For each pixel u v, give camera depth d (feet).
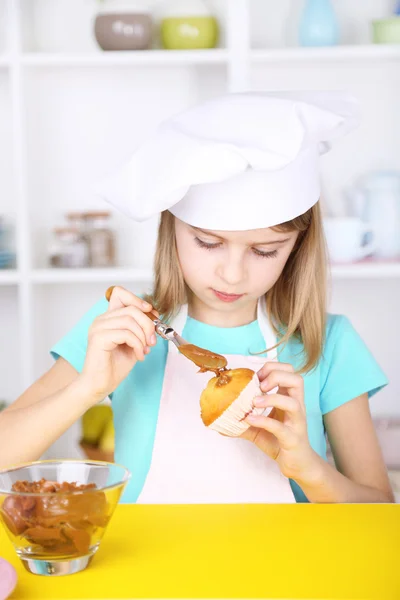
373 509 3.55
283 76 8.59
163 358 5.05
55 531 2.77
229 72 7.88
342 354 5.10
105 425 8.00
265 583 2.76
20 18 7.95
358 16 8.61
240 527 3.31
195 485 4.70
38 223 8.70
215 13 8.57
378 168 8.65
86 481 3.04
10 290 8.93
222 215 4.15
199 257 4.33
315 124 4.14
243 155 3.87
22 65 7.95
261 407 3.69
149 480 4.74
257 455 4.70
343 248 7.95
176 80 8.68
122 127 8.74
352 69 8.59
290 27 8.56
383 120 8.63
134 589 2.71
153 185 4.05
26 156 8.04
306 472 3.96
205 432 4.78
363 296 8.85
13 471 3.02
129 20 7.94
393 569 2.88
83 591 2.69
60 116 8.73
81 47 8.66
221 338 5.05
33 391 4.98
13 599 2.63
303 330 4.99
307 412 4.98
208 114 4.13
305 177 4.31
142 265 8.77
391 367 8.88
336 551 3.05
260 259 4.31
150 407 4.98
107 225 8.29
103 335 4.06
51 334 8.86
